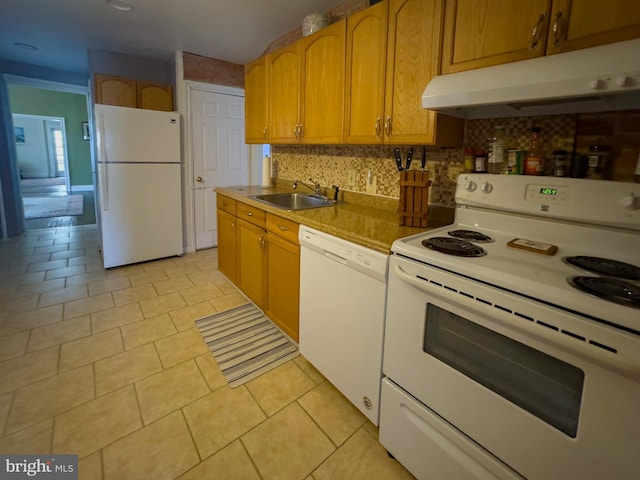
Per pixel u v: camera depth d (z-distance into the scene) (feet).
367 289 4.60
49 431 4.78
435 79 4.45
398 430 4.33
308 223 5.75
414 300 3.89
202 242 13.42
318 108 6.89
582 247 3.88
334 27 6.31
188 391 5.70
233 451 4.62
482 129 5.30
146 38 10.32
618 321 2.39
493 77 3.80
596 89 3.08
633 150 3.86
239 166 13.73
